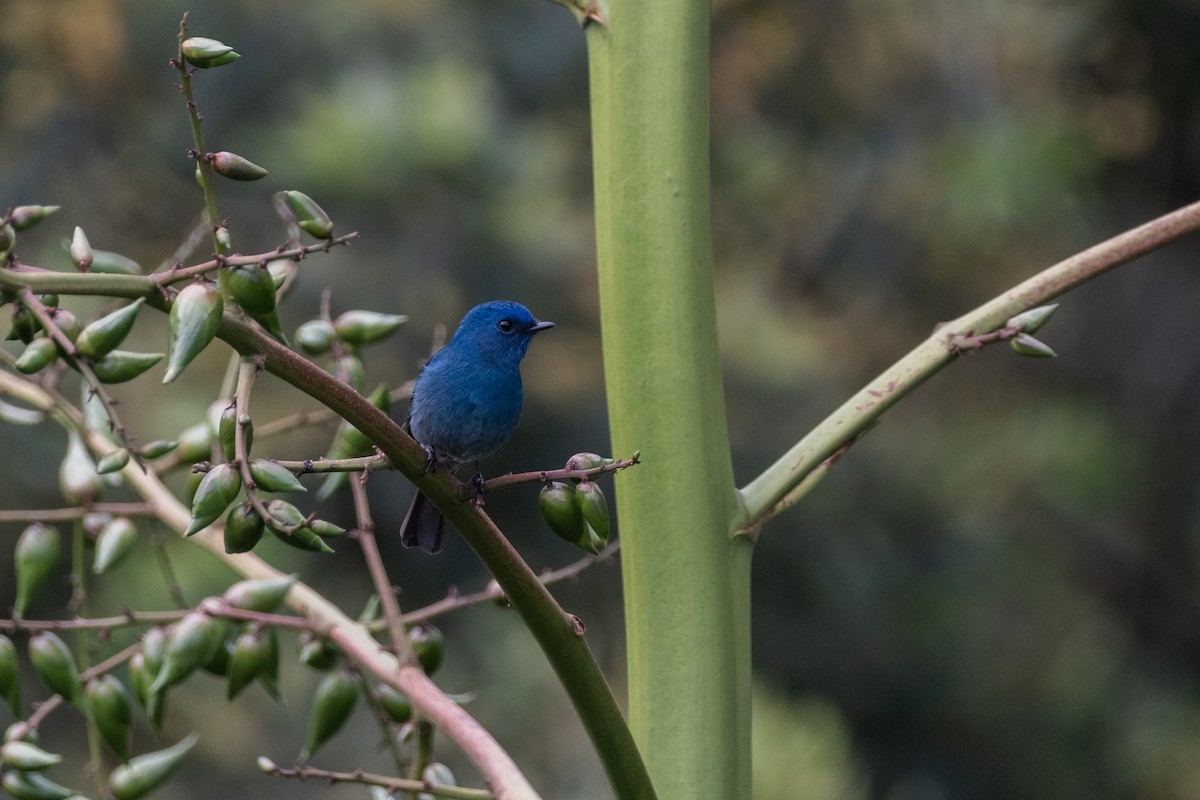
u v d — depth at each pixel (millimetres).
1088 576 15500
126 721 4023
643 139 3748
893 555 14617
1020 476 14789
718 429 3703
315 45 13336
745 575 3693
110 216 13133
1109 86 14430
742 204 14875
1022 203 13492
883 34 14188
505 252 12242
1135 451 15609
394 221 12008
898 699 14438
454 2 13633
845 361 14484
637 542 3680
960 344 3721
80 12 13008
